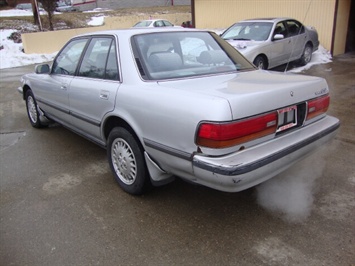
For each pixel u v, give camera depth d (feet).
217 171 7.25
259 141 8.03
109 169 12.59
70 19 90.43
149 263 7.67
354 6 40.75
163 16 90.74
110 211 9.77
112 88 10.13
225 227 8.86
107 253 8.03
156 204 10.07
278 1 42.09
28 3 127.95
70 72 12.98
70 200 10.45
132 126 9.43
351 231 8.49
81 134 13.20
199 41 11.51
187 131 7.71
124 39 10.34
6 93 28.04
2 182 11.79
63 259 7.87
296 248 7.96
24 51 54.60
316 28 39.24
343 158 12.73
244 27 30.73
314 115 9.62
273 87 8.48
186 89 8.45
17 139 16.29
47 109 15.47
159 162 9.04
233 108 7.30
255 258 7.70
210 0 50.26
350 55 39.47
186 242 8.33
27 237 8.71
